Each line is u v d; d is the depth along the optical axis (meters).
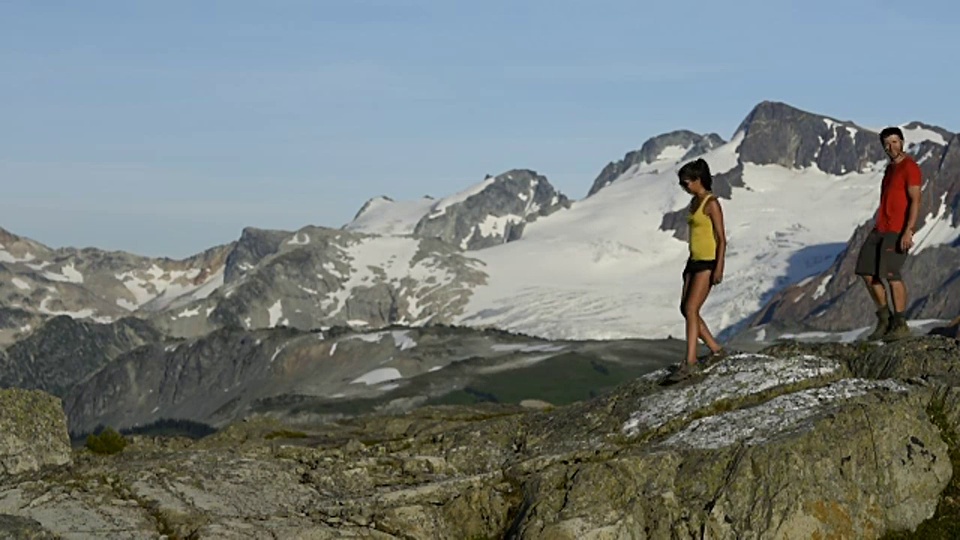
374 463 25.77
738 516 20.81
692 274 25.69
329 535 21.03
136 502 22.23
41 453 24.97
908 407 22.33
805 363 25.14
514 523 22.17
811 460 21.06
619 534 20.86
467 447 26.27
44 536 20.19
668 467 21.95
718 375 25.45
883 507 21.33
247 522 21.34
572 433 25.80
